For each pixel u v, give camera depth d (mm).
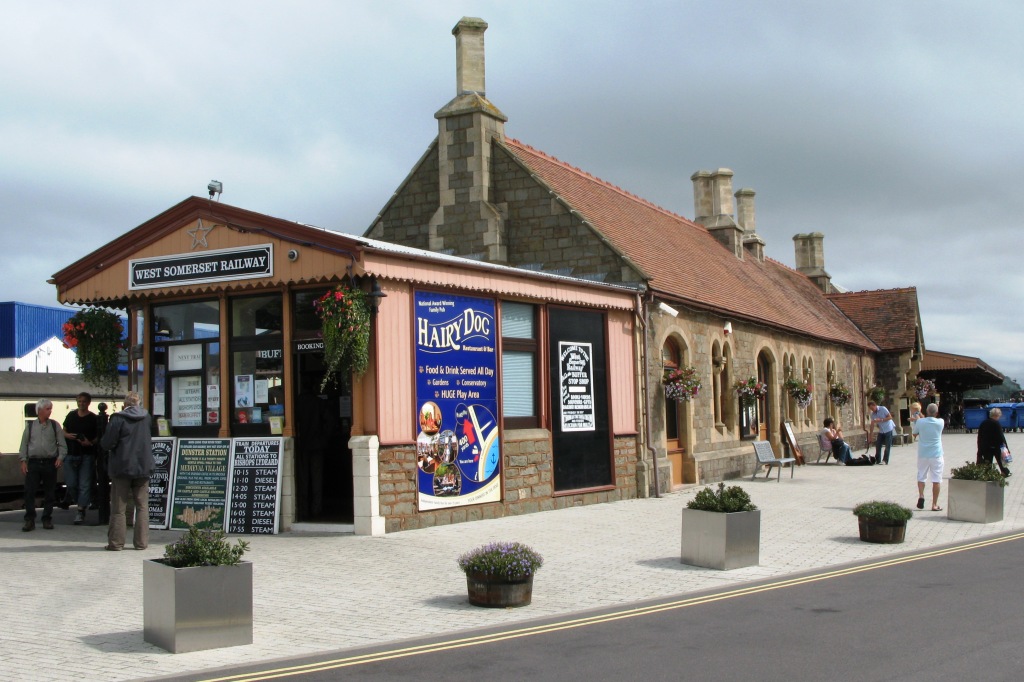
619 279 19328
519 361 16062
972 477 15516
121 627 8219
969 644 7234
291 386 13664
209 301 14453
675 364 21266
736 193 36812
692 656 7039
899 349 43656
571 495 16875
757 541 11453
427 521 13883
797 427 30094
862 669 6570
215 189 13938
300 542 12617
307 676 6629
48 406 14336
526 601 9242
